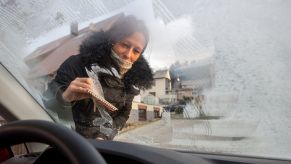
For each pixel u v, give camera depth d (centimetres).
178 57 220
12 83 228
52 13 246
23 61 260
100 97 253
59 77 259
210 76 211
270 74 193
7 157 125
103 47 239
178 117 226
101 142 111
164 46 222
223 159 136
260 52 192
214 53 206
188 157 116
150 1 212
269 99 196
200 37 208
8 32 261
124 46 233
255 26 189
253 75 198
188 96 222
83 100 258
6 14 258
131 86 243
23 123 79
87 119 261
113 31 232
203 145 216
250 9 187
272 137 194
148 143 239
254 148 196
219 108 211
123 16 225
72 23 244
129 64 236
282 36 184
